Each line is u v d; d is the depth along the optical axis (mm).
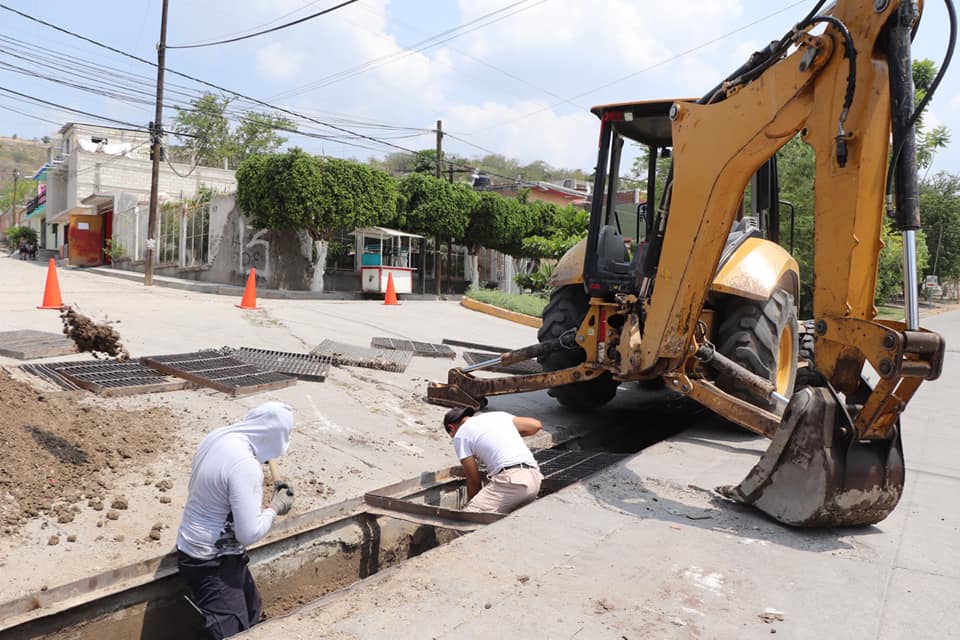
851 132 3354
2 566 2975
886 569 3223
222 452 3119
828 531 3703
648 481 4473
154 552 3273
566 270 6199
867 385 3686
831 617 2736
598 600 2805
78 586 2932
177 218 21984
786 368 6336
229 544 3137
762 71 3918
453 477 4930
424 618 2613
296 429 5238
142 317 9906
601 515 3820
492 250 24422
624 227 6488
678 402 8438
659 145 6285
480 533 3506
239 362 6859
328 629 2523
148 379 5848
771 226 6848
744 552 3361
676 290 4480
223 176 31469
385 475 4664
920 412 8039
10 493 3484
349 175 17438
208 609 3072
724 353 5668
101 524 3447
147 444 4426
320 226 17484
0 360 6211
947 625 2697
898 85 3236
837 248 3439
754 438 5922
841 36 3400
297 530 3783
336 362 7762
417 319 13492
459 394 6367
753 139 3893
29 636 2744
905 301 3268
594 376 5699
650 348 4684
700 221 4289
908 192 3244
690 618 2689
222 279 19312
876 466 3561
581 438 6559
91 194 30328
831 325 3451
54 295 10016
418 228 20375
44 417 4238
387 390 6871
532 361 9219
